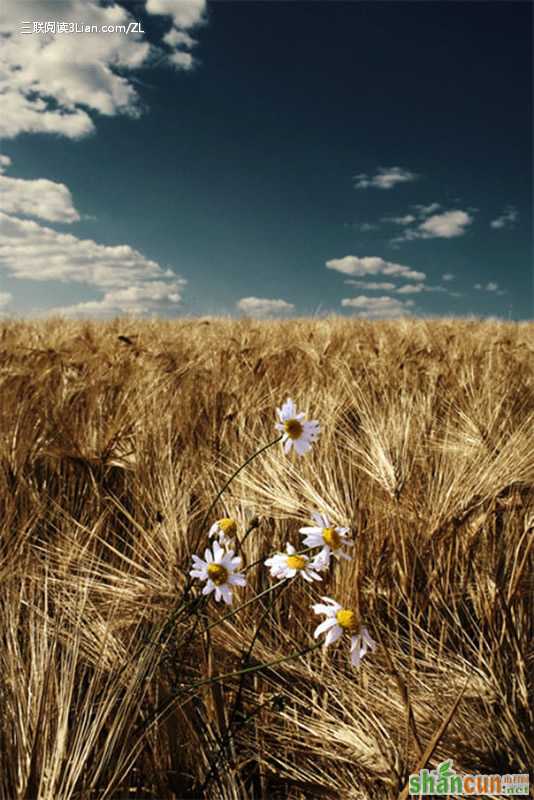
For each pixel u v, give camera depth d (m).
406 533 0.63
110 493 0.80
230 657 0.52
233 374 1.35
